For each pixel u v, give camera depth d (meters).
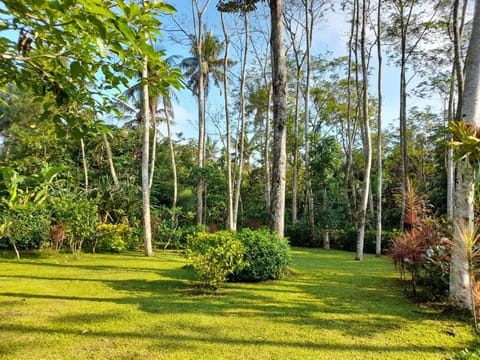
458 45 8.69
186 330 3.66
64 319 3.96
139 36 1.55
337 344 3.35
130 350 3.13
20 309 4.32
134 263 8.58
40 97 2.35
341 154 15.70
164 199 20.36
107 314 4.18
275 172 7.54
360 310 4.55
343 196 16.50
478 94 4.41
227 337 3.48
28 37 1.78
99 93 2.42
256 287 5.91
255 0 10.97
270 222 7.51
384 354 3.12
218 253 5.42
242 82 15.04
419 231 5.93
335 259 10.81
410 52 13.36
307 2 14.99
